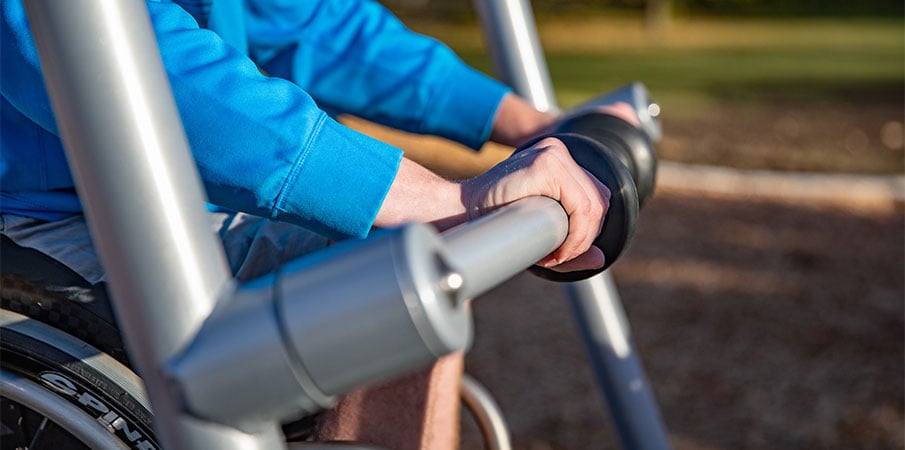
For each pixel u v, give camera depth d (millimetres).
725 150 6039
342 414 1011
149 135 481
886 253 4270
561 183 735
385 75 1254
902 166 5789
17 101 754
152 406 482
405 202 741
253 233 1034
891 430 2801
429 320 442
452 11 14195
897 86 8531
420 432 1007
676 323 3484
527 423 2777
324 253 478
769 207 4902
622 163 803
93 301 878
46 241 899
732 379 3086
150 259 476
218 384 453
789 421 2844
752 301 3688
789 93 8117
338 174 723
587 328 1358
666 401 2947
